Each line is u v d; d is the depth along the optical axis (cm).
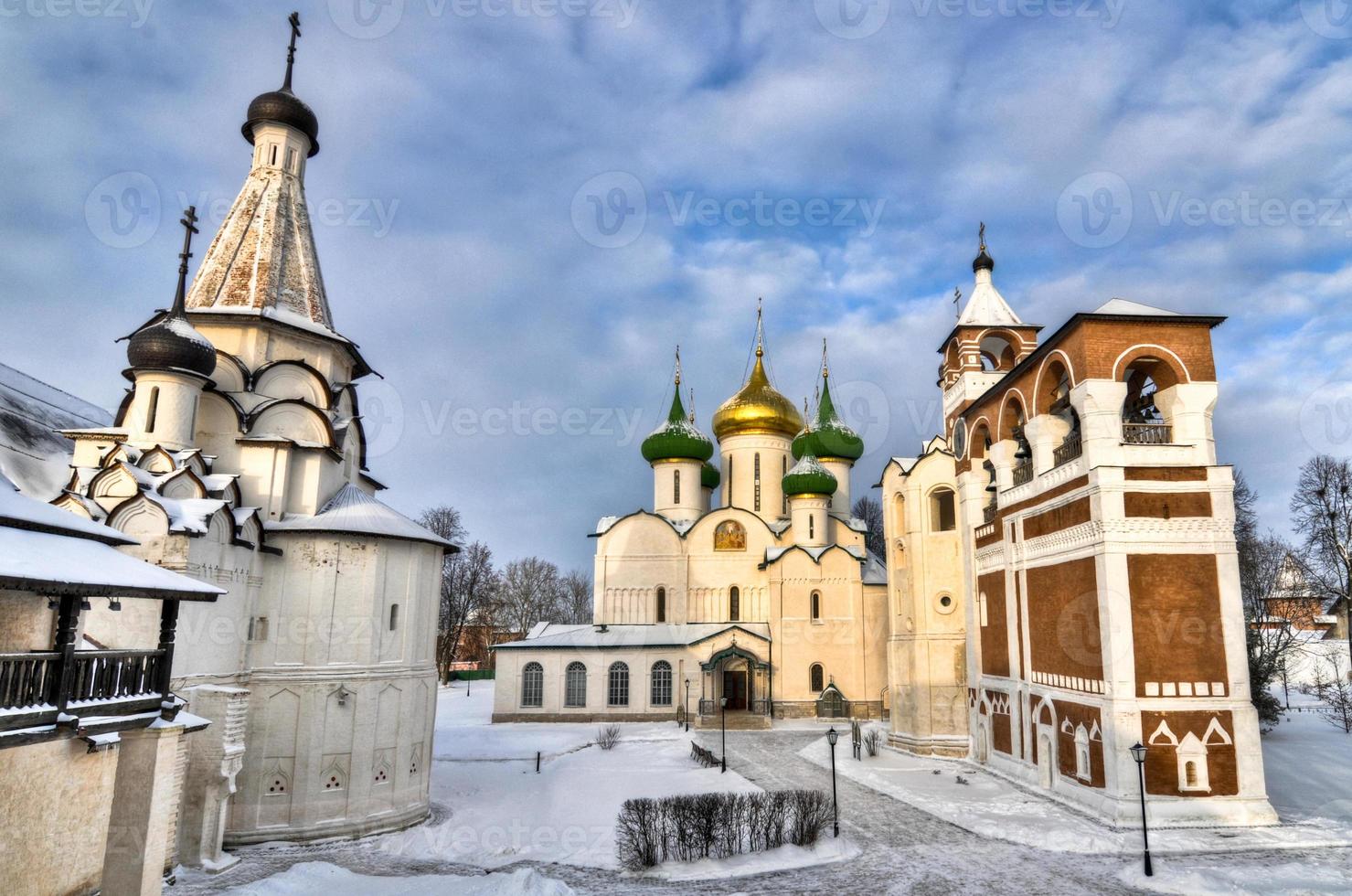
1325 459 4544
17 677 1215
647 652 5238
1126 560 2548
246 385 2820
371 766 2542
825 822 2491
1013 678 3177
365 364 3350
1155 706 2467
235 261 2997
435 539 2869
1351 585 4319
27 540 1326
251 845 2362
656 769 3488
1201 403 2700
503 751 3884
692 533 5750
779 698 5312
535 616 9181
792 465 6294
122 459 2306
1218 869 1998
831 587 5478
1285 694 5656
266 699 2472
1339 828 2361
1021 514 3153
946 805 2764
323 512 2741
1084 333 2725
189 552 2202
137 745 1609
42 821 1352
